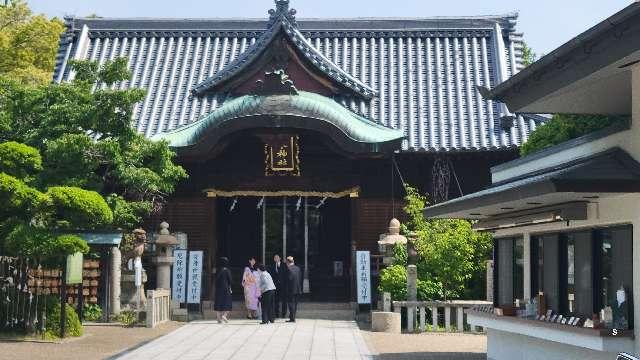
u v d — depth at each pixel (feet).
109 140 80.79
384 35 116.26
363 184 98.73
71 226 70.18
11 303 63.72
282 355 57.06
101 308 83.25
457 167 99.40
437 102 105.19
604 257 39.96
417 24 116.88
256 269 94.27
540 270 48.26
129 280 87.35
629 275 37.11
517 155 98.37
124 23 119.14
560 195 37.96
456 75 109.40
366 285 89.30
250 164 98.58
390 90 107.34
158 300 81.10
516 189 38.19
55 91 81.66
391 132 97.14
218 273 84.74
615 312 37.27
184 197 98.73
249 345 63.41
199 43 117.91
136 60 114.73
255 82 105.81
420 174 99.25
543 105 43.37
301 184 97.91
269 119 91.86
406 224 94.53
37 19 145.69
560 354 43.57
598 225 39.99
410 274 78.23
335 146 93.91
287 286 86.12
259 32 119.03
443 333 75.15
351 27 116.67
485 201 42.68
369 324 84.23
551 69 37.47
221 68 112.98
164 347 61.57
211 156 95.14
